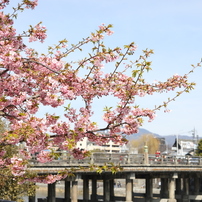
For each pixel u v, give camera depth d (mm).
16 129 13320
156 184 116250
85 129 14477
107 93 15500
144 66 14203
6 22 13875
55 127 13969
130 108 15141
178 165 46125
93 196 44312
